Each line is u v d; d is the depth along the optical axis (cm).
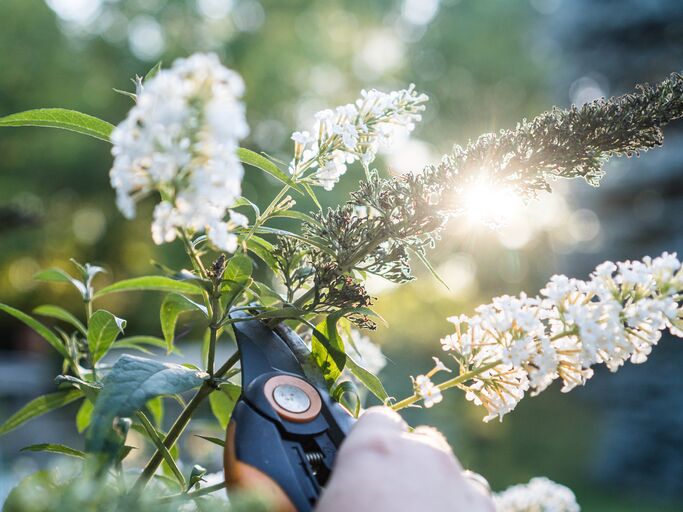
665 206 988
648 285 97
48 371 1090
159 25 1398
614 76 1094
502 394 102
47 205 1272
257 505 69
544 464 984
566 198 1102
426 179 108
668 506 839
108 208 1305
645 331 96
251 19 1437
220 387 104
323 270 106
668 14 1031
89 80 1357
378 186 109
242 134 72
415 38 1875
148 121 72
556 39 1152
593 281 99
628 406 948
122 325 118
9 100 1297
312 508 80
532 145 107
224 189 74
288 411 88
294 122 1399
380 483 68
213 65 72
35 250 1259
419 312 1002
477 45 1811
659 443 910
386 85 1748
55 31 1326
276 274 110
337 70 1582
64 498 61
